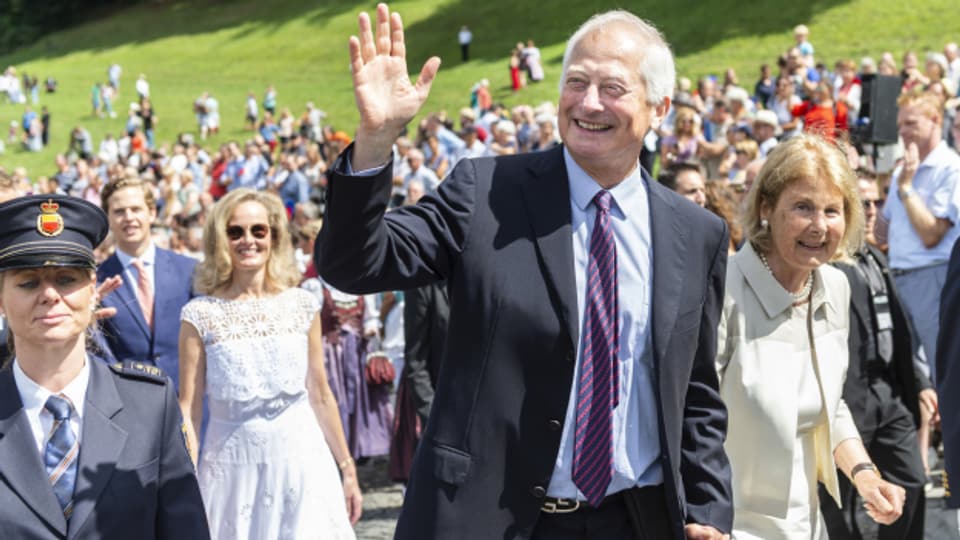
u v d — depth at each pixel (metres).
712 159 10.64
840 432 3.74
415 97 2.53
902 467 4.68
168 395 2.85
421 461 2.78
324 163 21.19
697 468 2.97
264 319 4.37
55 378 2.72
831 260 3.67
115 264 4.92
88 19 60.84
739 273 3.59
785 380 3.52
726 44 32.03
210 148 37.28
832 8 32.09
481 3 43.09
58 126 43.09
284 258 4.51
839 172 3.47
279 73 44.06
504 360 2.72
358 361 7.66
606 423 2.77
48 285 2.68
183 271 4.98
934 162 6.53
